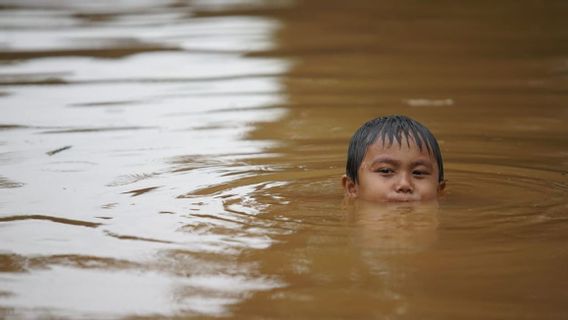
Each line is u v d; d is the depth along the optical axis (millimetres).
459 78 16484
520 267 6785
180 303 6121
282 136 11836
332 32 22656
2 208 8500
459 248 7258
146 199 8812
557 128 12328
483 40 21172
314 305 6062
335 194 9031
